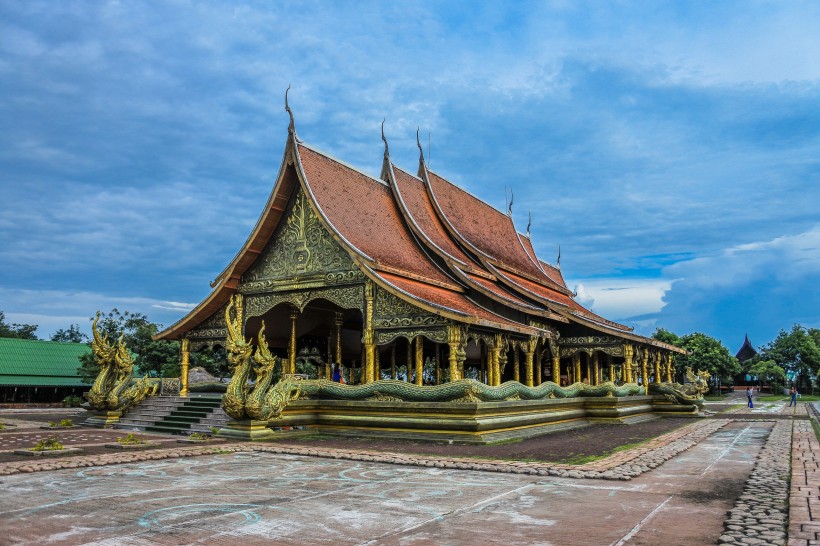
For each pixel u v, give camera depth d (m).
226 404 18.86
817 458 14.41
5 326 71.56
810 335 102.38
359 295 22.25
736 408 44.62
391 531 7.89
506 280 28.97
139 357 45.09
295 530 7.94
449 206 31.44
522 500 9.73
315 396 21.30
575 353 31.73
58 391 42.97
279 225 24.38
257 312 24.52
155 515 8.72
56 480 11.43
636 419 28.83
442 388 18.89
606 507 9.23
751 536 7.50
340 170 25.25
